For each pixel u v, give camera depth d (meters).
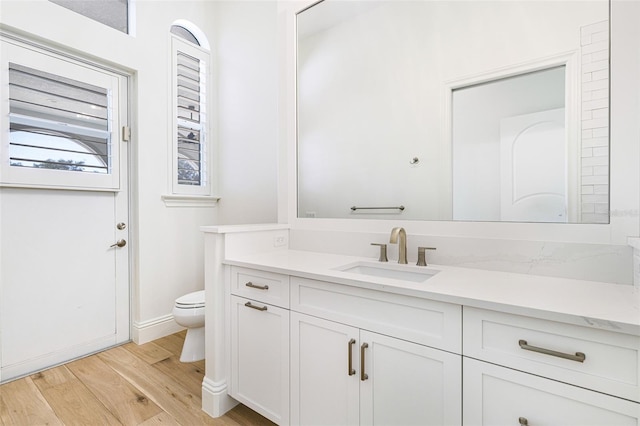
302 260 1.54
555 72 1.24
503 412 0.87
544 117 1.26
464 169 1.45
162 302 2.45
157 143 2.41
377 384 1.10
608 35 1.13
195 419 1.51
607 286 1.05
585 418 0.77
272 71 2.46
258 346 1.44
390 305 1.06
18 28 1.74
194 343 2.07
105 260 2.21
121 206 2.29
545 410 0.82
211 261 1.60
